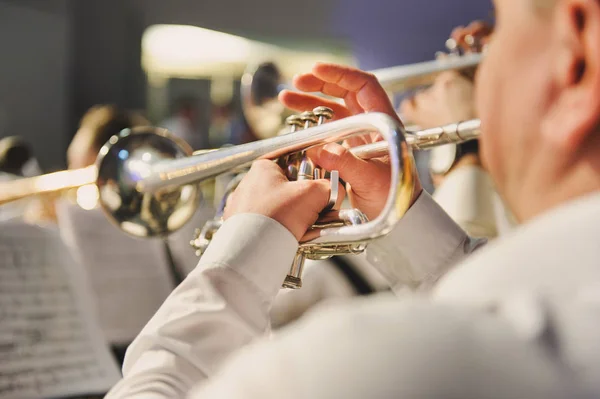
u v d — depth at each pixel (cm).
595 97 39
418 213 92
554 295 36
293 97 96
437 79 135
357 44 488
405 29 462
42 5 551
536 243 38
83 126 242
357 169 84
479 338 35
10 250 144
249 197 70
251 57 550
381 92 91
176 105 552
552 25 41
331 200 71
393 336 35
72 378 132
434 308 36
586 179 41
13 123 549
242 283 66
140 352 67
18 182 167
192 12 555
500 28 45
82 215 187
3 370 129
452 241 92
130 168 137
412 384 33
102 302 182
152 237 138
